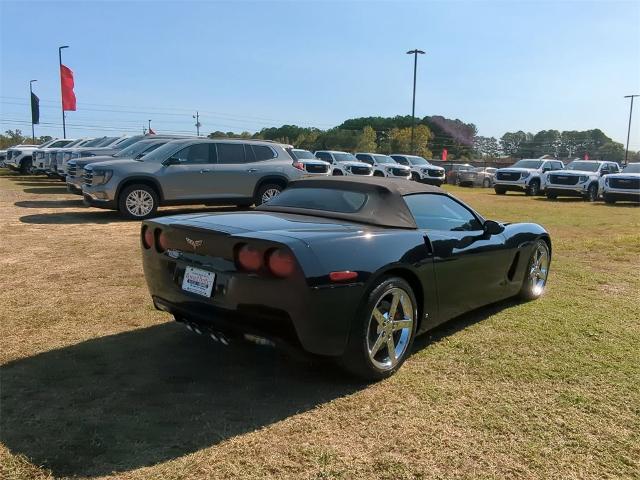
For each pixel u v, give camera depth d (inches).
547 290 230.4
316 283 120.3
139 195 420.2
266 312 122.8
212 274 131.7
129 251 291.6
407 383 136.6
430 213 165.3
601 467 102.1
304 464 100.6
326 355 126.8
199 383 134.5
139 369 142.0
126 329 171.6
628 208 675.4
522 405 125.5
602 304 209.2
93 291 212.4
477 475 98.7
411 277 146.6
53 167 745.0
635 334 174.7
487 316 192.4
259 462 100.9
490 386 135.3
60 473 96.0
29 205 496.7
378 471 99.1
